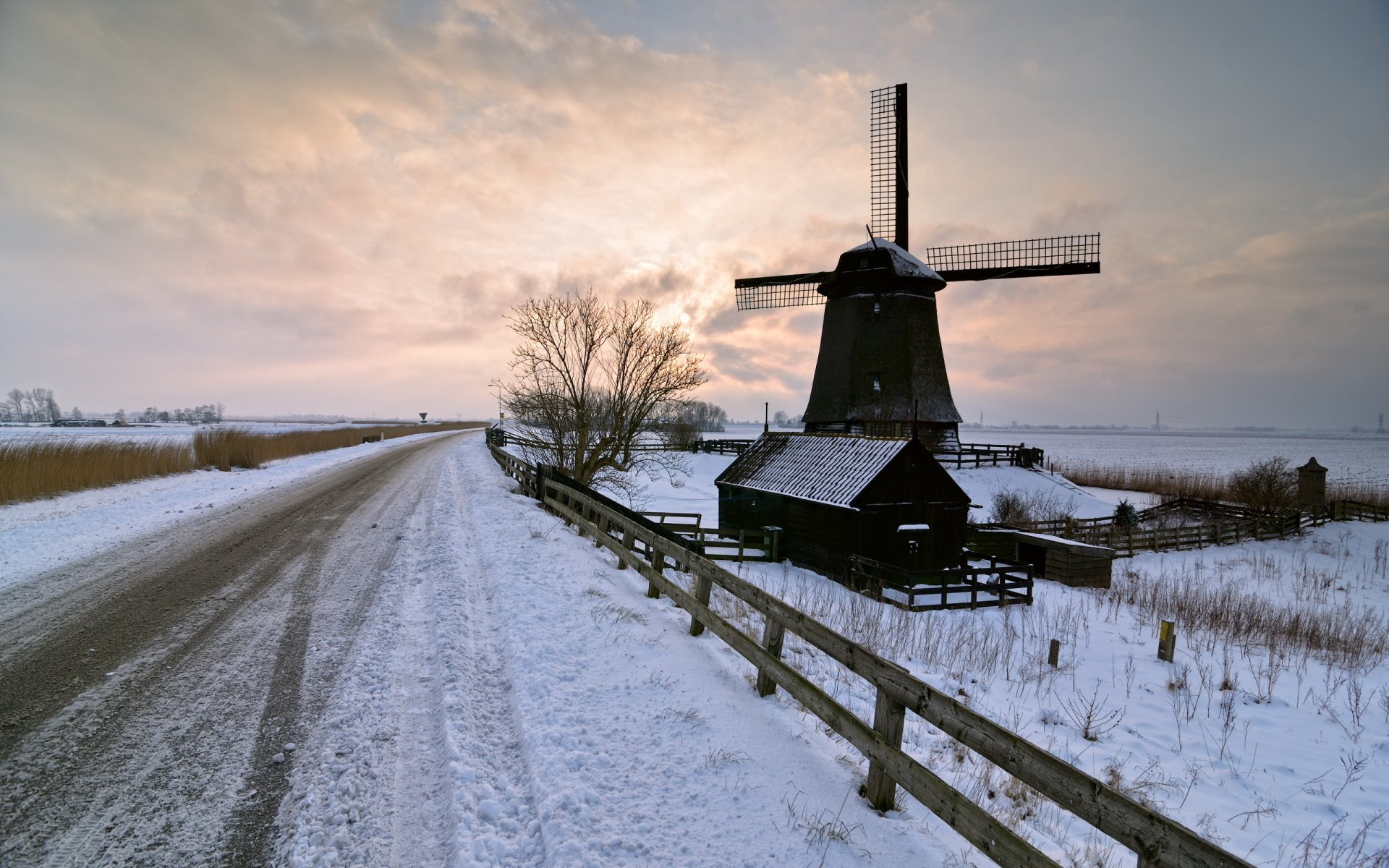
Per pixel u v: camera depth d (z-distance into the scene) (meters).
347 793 4.54
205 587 9.48
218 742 5.14
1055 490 34.94
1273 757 8.25
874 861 4.02
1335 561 24.09
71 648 7.06
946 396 34.50
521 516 16.39
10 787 4.50
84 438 28.73
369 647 7.25
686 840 4.16
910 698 4.38
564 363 22.70
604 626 7.95
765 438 22.06
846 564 16.06
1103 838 5.55
